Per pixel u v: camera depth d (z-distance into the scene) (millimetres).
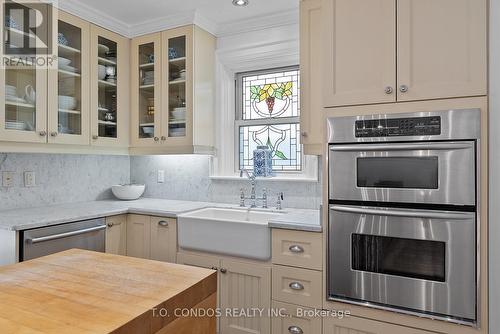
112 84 2928
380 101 1819
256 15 2773
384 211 1770
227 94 3098
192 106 2766
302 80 2295
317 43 2252
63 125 2520
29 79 2293
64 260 1248
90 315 801
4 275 1077
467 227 1612
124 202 3078
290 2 2547
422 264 1711
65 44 2535
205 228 2330
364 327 1845
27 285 991
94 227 2396
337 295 1906
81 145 2656
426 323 1705
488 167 1593
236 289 2234
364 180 1847
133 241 2682
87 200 3102
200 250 2367
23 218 2162
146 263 1215
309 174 2707
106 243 2518
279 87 2955
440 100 1684
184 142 2797
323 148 1972
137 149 3035
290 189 2758
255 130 3051
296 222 2057
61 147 2514
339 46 1931
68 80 2572
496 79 1585
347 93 1905
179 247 2471
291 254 2051
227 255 2271
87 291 947
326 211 1951
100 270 1133
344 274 1887
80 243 2311
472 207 1608
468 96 1626
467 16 1633
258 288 2156
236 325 2223
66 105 2541
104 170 3271
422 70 1723
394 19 1788
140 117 3053
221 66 3057
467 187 1615
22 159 2586
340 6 1933
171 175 3328
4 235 1988
